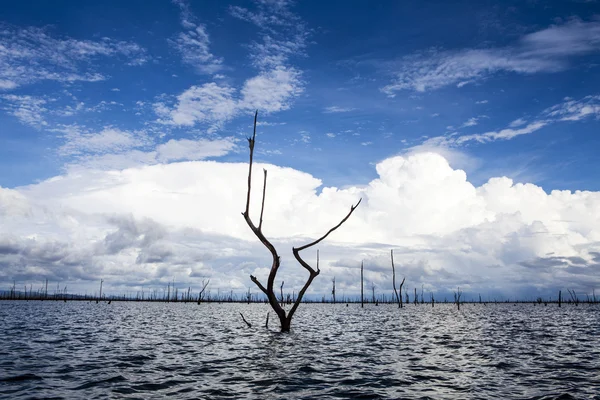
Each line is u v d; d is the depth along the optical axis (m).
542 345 24.19
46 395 11.14
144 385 12.66
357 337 28.59
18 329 32.19
